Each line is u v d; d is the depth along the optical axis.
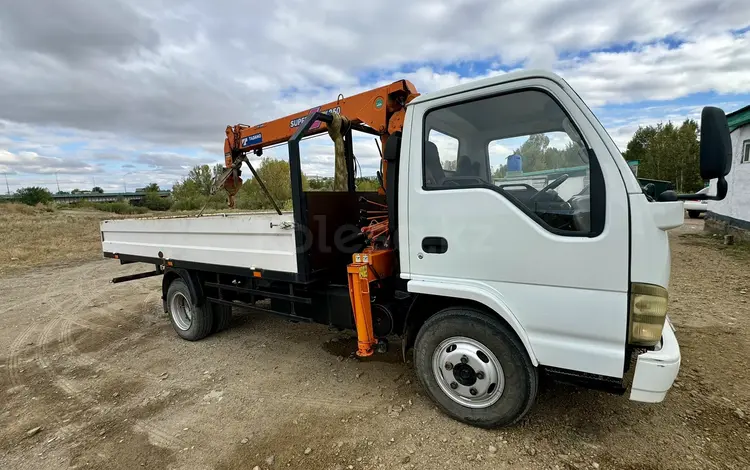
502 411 2.51
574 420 2.67
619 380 2.12
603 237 2.06
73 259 11.62
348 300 3.18
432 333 2.72
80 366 4.10
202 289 4.45
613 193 2.04
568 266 2.17
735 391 2.95
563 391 3.02
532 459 2.33
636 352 2.12
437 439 2.56
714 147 1.81
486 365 2.53
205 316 4.51
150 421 2.99
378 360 3.80
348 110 3.93
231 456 2.53
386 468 2.33
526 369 2.42
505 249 2.36
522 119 2.40
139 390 3.49
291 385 3.41
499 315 2.51
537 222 2.26
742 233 9.90
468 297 2.50
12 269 10.15
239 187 5.31
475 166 2.65
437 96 2.57
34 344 4.83
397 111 3.62
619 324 2.08
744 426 2.54
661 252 1.98
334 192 3.51
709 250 8.80
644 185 2.91
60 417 3.12
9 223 21.58
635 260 2.01
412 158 2.69
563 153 2.25
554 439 2.49
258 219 3.46
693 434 2.48
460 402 2.68
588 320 2.16
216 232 3.89
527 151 2.39
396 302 3.07
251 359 4.00
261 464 2.43
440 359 2.73
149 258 4.90
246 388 3.41
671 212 1.93
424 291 2.68
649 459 2.28
